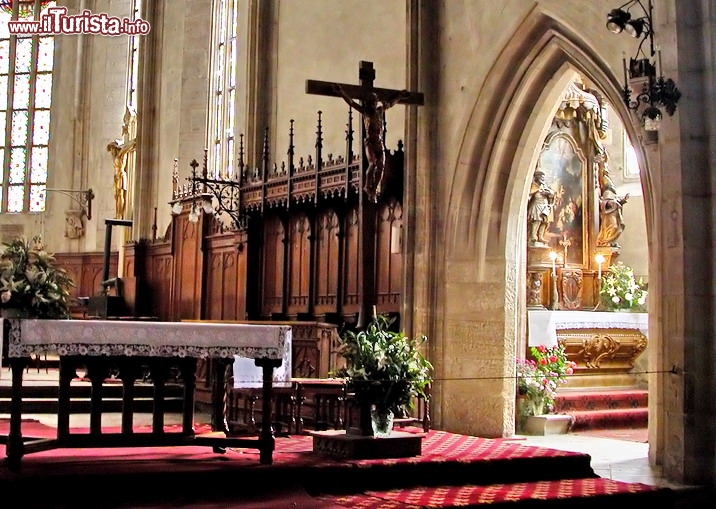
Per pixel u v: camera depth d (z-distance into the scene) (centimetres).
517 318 1438
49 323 859
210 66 2289
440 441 1162
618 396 1598
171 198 2353
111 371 915
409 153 1445
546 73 1336
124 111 2695
